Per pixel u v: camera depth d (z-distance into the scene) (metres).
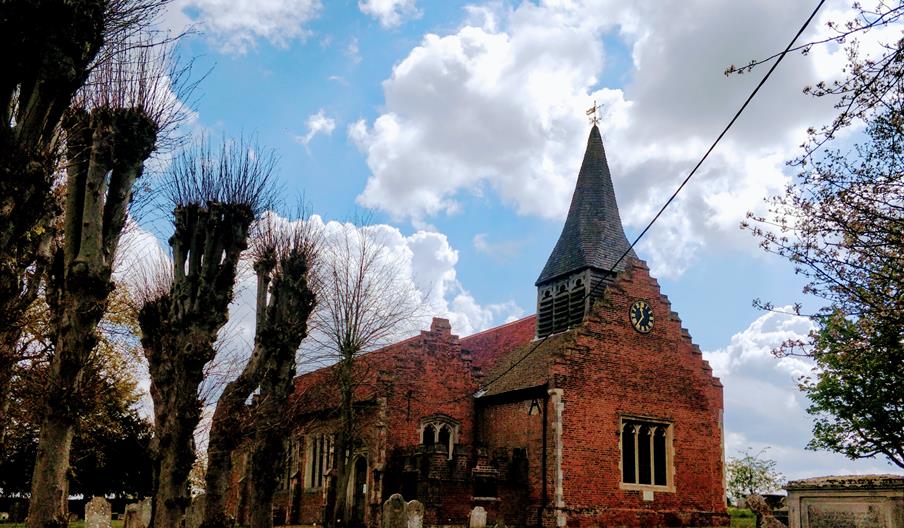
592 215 42.41
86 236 15.61
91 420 32.66
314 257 28.20
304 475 41.38
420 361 37.22
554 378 34.38
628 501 35.00
